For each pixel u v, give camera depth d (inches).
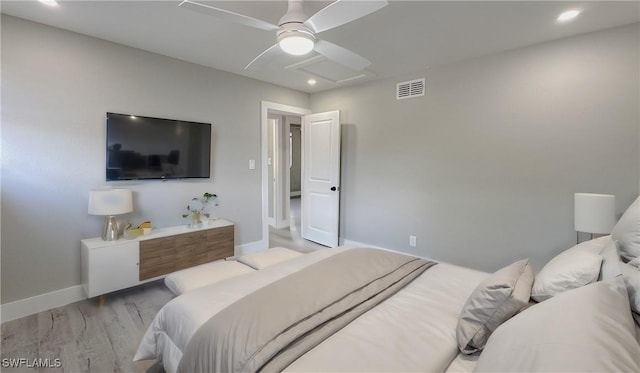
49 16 89.1
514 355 32.4
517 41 103.9
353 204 166.1
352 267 71.0
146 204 120.1
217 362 43.1
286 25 68.6
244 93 150.4
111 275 99.9
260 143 159.5
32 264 94.9
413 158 140.6
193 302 57.2
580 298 37.0
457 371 41.8
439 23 90.8
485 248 121.9
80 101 101.8
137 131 113.3
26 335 82.5
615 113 93.4
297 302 52.9
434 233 136.0
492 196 119.0
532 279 54.7
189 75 129.4
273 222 226.4
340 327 49.3
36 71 93.2
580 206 89.2
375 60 123.3
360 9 60.4
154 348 61.4
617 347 28.0
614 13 83.8
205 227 126.9
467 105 123.1
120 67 110.0
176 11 86.0
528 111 108.8
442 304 57.8
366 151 158.6
